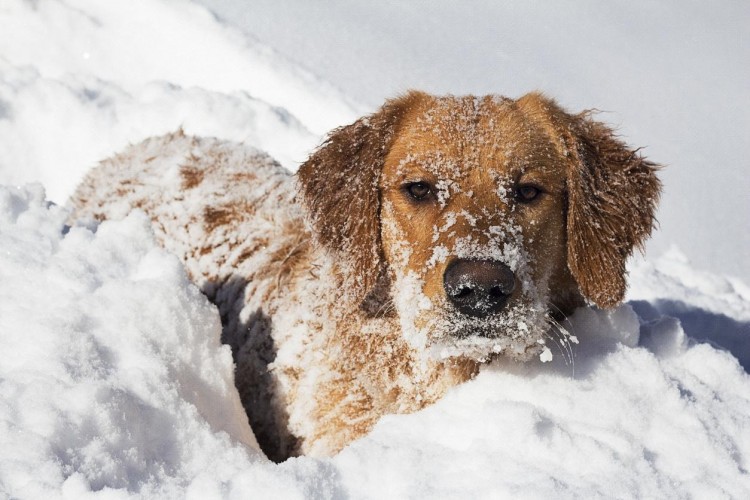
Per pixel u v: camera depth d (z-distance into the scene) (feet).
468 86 32.76
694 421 12.62
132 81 30.19
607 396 12.69
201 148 21.12
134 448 10.85
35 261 13.53
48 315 12.23
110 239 14.20
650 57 39.37
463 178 13.56
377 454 11.25
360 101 30.63
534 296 12.85
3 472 9.79
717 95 36.78
